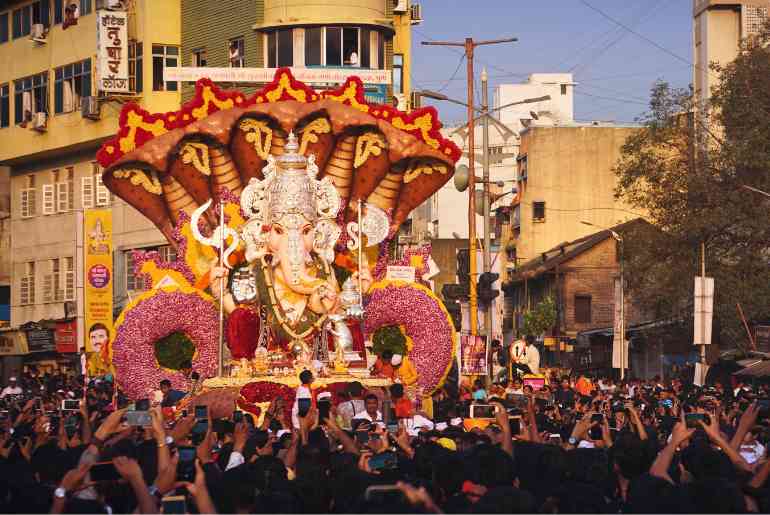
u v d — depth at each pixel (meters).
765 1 68.88
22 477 10.82
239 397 27.55
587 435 15.48
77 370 48.91
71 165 55.94
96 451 10.57
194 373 29.38
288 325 29.25
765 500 10.33
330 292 29.45
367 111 32.25
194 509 10.75
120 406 27.59
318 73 41.72
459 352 42.34
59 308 56.34
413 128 32.41
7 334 58.31
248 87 44.50
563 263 75.19
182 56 50.53
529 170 82.25
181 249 31.11
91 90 53.28
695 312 36.53
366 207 32.28
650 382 46.00
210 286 30.89
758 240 47.09
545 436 16.95
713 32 69.94
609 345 69.19
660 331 56.09
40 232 57.72
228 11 48.12
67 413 19.75
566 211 81.94
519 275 80.31
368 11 46.94
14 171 59.44
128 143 30.98
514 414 18.84
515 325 85.25
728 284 46.16
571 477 11.38
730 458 11.55
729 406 22.44
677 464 13.29
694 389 32.56
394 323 32.56
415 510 8.66
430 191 32.88
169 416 22.56
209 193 31.42
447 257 76.06
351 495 10.33
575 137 81.88
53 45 55.38
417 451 12.10
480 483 10.09
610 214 81.75
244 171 31.52
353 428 17.19
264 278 29.47
